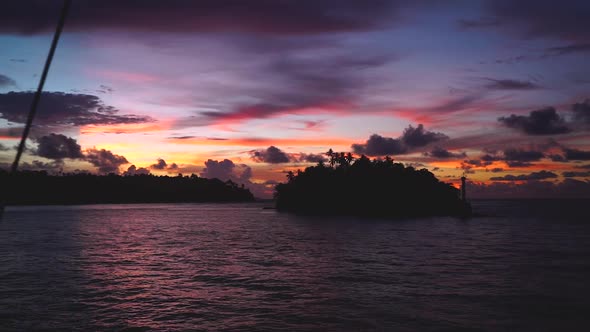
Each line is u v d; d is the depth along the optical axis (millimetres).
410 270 36938
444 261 42875
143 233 82938
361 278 32938
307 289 28766
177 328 20203
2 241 64688
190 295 27016
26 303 24859
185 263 41688
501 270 36906
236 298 26156
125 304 24672
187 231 89375
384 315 22188
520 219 138500
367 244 61594
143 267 38938
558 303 24547
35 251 51750
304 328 20109
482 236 76000
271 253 50312
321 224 115375
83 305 24469
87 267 38875
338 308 23641
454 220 134250
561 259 44312
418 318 21641
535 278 32719
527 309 23281
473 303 24688
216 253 50406
